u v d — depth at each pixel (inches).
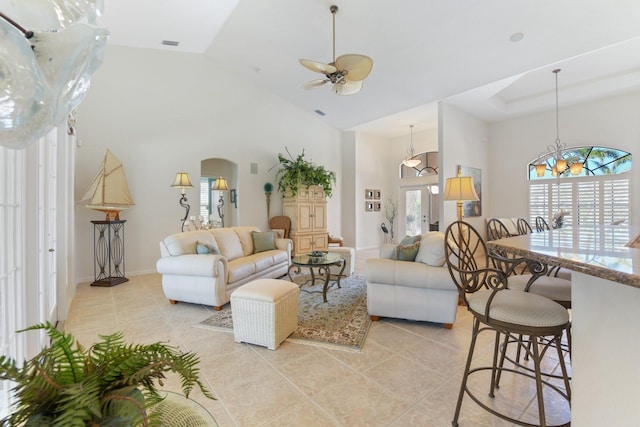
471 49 160.4
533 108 243.0
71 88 35.1
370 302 120.3
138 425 25.8
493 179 280.2
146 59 204.8
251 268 158.1
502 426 62.7
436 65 178.9
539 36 144.6
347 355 93.4
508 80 186.1
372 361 89.7
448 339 105.1
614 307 40.0
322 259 158.1
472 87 195.5
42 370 25.4
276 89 261.3
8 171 58.4
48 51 31.6
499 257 80.6
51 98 32.6
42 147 93.2
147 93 205.0
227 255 167.2
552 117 247.8
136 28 177.6
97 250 187.2
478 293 67.0
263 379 80.2
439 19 144.9
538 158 255.3
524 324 54.5
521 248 51.6
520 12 133.7
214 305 132.1
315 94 254.4
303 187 263.3
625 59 178.5
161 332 110.1
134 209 200.4
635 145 210.5
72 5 34.0
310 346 99.3
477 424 63.4
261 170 259.9
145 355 30.2
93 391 25.3
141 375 28.4
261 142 259.9
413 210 333.1
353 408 68.6
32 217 66.8
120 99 195.3
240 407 68.9
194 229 185.2
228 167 319.3
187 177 200.5
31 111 31.4
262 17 173.5
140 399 28.1
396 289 117.1
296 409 68.2
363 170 323.9
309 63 126.1
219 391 75.0
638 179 209.5
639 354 36.6
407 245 127.0
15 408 26.8
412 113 255.8
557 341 58.7
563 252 46.7
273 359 90.8
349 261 196.7
